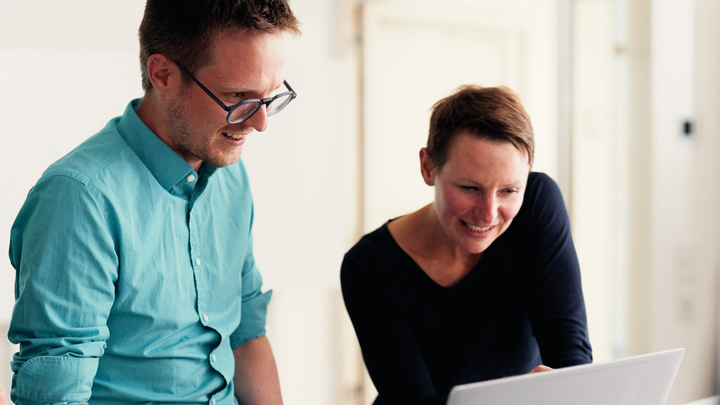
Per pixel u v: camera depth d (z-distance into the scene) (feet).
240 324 4.09
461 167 3.37
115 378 3.30
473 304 3.92
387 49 9.65
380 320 3.89
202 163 3.57
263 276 8.11
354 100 9.43
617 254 10.43
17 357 3.03
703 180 9.30
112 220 3.15
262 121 3.20
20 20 7.15
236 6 2.94
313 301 9.15
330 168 8.36
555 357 3.73
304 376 9.21
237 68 3.03
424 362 3.90
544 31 10.76
